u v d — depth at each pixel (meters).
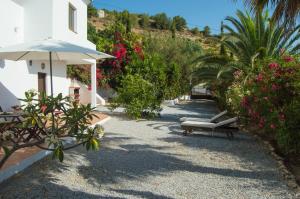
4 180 5.60
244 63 16.20
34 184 5.65
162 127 13.43
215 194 5.66
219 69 17.20
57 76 16.12
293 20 7.36
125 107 16.62
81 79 25.25
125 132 11.89
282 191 5.82
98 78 26.70
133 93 16.28
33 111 4.71
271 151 9.05
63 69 16.94
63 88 16.94
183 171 7.02
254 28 15.72
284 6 7.30
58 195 5.27
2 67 11.23
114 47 27.59
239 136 11.68
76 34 16.14
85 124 5.03
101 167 7.05
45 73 14.73
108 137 10.70
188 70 38.94
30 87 13.16
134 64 23.61
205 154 8.72
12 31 12.26
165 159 8.02
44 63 14.57
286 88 8.71
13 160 6.45
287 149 7.91
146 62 23.73
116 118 16.20
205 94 43.12
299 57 10.56
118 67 27.72
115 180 6.27
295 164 7.82
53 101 4.82
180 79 36.75
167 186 6.02
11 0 12.14
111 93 28.94
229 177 6.65
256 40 15.73
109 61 27.75
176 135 11.58
